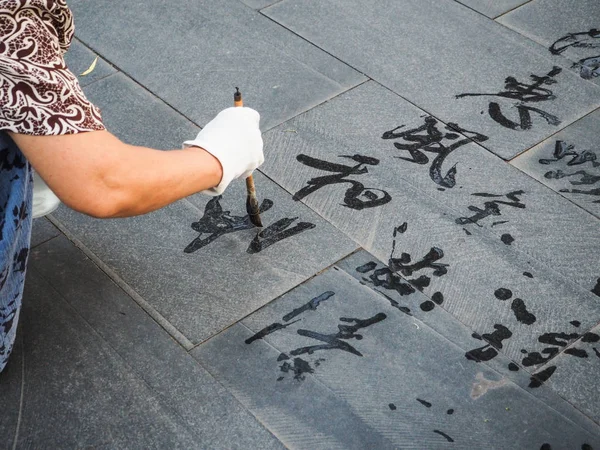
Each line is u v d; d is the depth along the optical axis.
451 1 3.17
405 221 2.25
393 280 2.08
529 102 2.69
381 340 1.94
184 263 2.13
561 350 1.92
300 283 2.08
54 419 1.78
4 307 1.73
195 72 2.81
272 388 1.83
